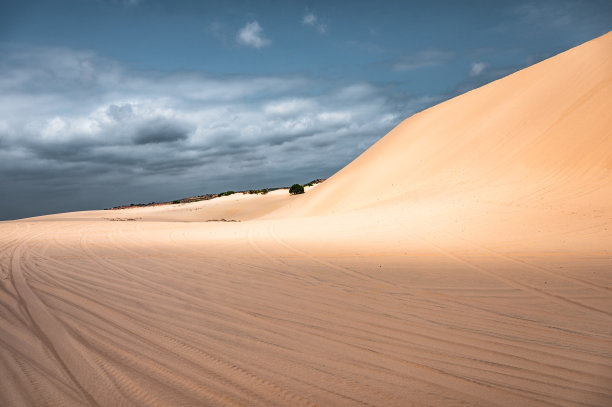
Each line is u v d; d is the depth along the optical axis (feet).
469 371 11.23
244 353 12.47
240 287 22.99
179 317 16.58
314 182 357.20
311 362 11.79
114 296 20.51
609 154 55.16
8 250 43.42
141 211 228.63
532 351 12.79
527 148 69.97
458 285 23.07
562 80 84.43
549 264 27.94
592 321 15.99
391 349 12.94
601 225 38.45
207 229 67.00
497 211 49.14
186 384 10.27
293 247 42.45
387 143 130.72
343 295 20.88
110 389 9.95
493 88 110.22
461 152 86.74
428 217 52.54
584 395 9.83
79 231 70.90
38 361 11.71
